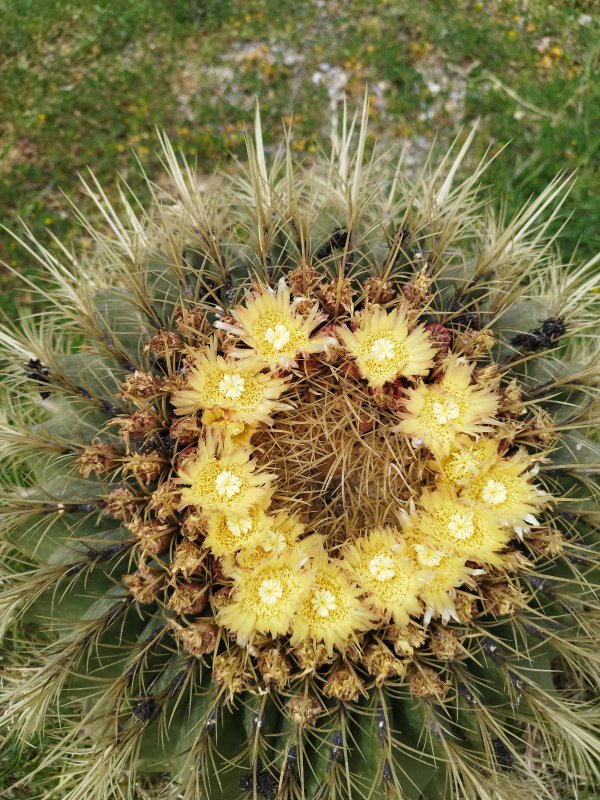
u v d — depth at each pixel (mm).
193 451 266
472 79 650
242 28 662
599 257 344
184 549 256
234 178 393
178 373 286
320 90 642
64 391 304
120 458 279
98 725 281
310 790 282
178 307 300
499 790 282
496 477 265
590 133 621
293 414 270
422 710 272
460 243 471
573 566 276
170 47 656
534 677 291
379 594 257
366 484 265
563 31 679
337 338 273
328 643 253
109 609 276
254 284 282
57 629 317
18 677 384
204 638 258
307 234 304
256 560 256
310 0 676
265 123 630
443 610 255
